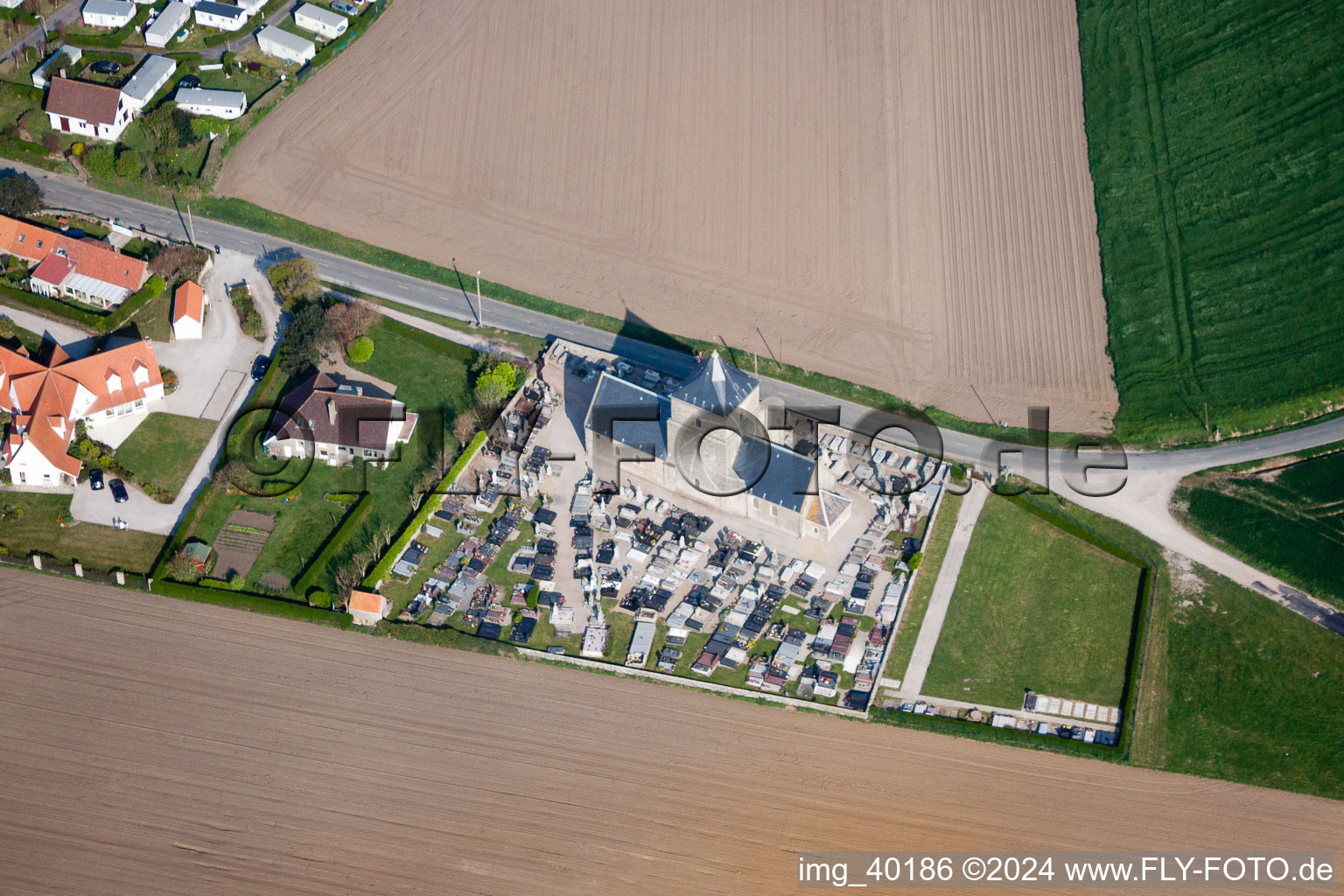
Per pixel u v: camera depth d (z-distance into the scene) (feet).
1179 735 521.65
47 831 460.14
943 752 508.94
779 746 506.89
